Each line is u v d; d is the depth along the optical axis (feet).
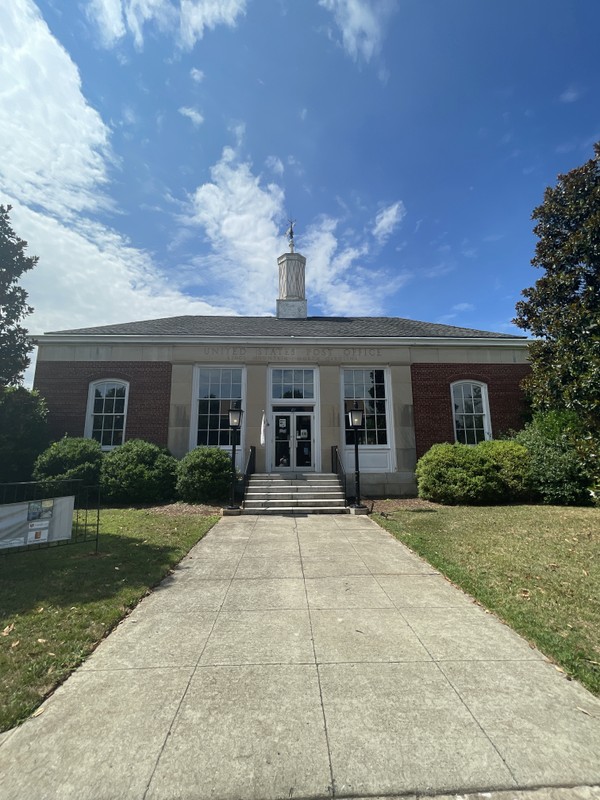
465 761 8.20
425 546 24.22
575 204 30.63
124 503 39.65
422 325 60.34
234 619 14.82
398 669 11.52
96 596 16.61
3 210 32.89
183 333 49.70
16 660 11.78
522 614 14.78
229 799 7.38
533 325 31.19
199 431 47.42
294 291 65.10
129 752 8.44
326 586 18.20
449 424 48.88
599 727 9.16
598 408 21.94
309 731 9.05
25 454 40.40
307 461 47.60
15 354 32.78
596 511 33.83
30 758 8.30
